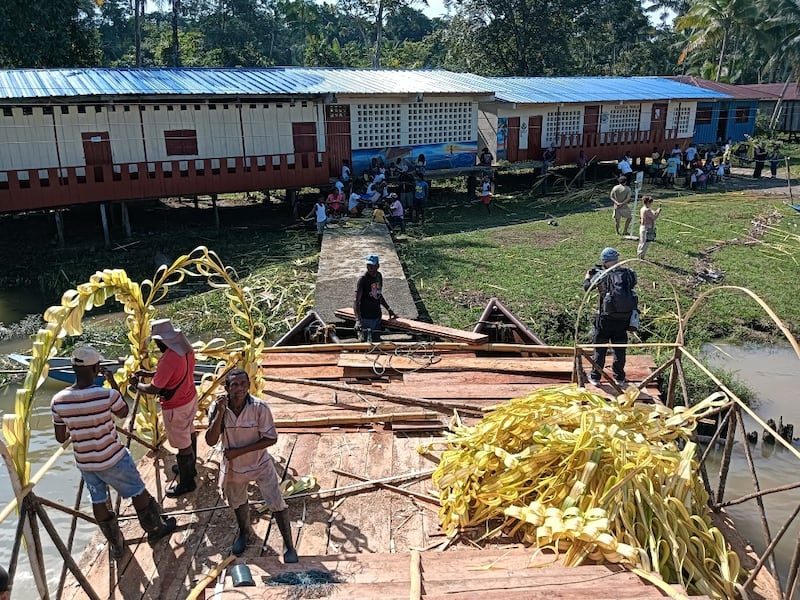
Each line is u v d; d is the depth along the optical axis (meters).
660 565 4.18
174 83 19.70
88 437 4.45
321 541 4.95
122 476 4.60
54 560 7.19
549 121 28.02
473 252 17.78
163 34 47.00
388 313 10.67
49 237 19.23
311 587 3.84
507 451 5.21
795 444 9.15
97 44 32.00
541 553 4.44
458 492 5.06
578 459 4.78
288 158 21.52
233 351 6.64
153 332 5.14
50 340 4.15
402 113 23.66
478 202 25.38
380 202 20.89
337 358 8.70
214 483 5.73
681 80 36.00
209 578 4.44
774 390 11.01
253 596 3.79
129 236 19.42
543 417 5.19
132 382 5.62
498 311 11.20
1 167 17.27
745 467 8.79
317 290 12.89
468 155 25.56
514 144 27.38
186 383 5.27
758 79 54.59
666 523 4.34
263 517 5.24
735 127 35.34
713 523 5.00
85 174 18.31
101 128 18.39
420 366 8.31
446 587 3.82
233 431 4.54
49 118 17.64
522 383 7.88
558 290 14.68
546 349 8.78
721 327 13.41
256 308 14.52
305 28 57.81
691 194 26.12
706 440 9.35
